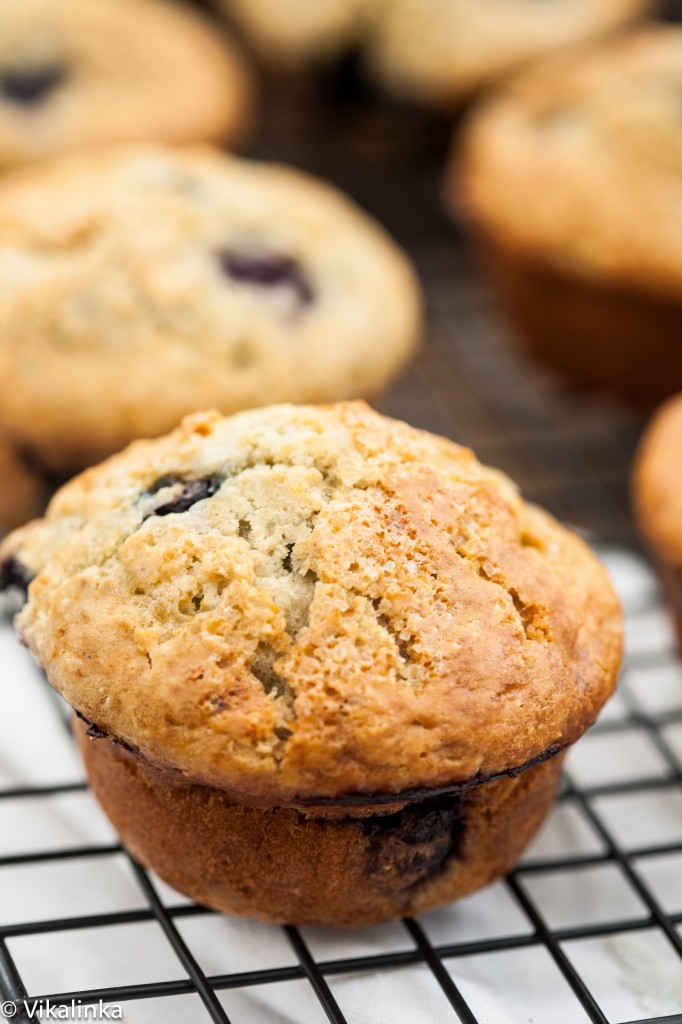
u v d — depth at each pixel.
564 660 0.35
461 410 0.51
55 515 0.37
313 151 0.66
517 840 0.37
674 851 0.38
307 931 0.36
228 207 0.45
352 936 0.36
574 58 0.58
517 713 0.35
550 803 0.37
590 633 0.36
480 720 0.34
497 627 0.35
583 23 0.60
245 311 0.43
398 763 0.34
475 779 0.34
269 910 0.36
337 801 0.34
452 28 0.59
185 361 0.43
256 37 0.63
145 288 0.43
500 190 0.49
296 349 0.43
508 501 0.36
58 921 0.36
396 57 0.59
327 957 0.36
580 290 0.48
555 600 0.36
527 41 0.58
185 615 0.35
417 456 0.36
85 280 0.43
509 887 0.38
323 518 0.35
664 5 0.66
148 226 0.44
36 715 0.40
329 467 0.36
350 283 0.45
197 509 0.36
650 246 0.47
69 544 0.36
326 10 0.60
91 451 0.43
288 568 0.35
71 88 0.54
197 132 0.54
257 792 0.34
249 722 0.34
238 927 0.36
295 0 0.61
